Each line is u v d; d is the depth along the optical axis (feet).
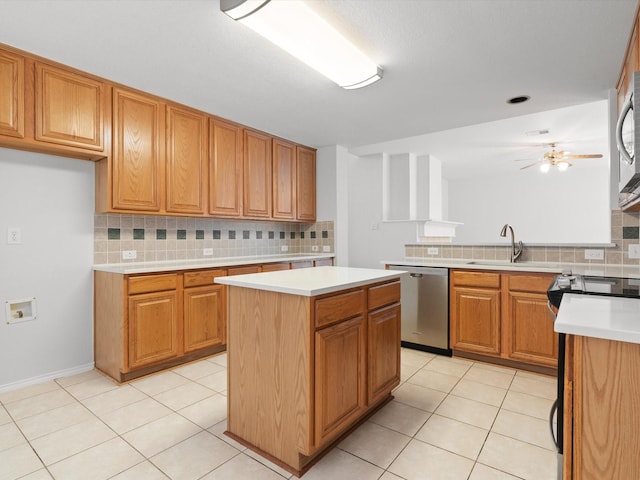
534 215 25.29
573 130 14.82
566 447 3.33
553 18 6.30
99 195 9.21
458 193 28.12
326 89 9.25
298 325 5.24
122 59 7.64
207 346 10.03
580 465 3.06
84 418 6.77
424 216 19.89
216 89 9.24
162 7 5.90
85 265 9.30
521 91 9.42
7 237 8.07
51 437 6.12
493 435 6.22
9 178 8.08
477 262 10.77
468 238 27.63
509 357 9.33
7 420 6.68
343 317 5.85
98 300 9.26
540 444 5.94
